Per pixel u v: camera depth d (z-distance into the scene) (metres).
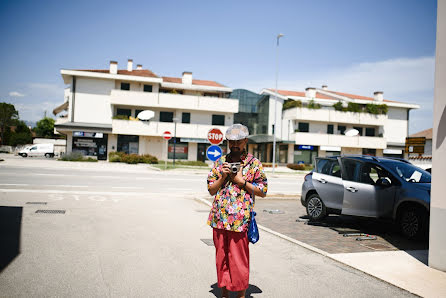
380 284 4.22
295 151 42.75
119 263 4.53
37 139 55.34
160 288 3.77
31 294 3.42
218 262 3.38
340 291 3.95
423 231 6.43
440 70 4.82
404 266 4.90
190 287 3.84
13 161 27.11
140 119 38.84
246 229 3.32
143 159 34.66
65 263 4.41
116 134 38.06
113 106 38.59
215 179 3.45
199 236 6.25
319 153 43.66
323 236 6.81
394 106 47.06
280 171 33.50
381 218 7.06
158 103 38.53
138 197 11.23
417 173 7.42
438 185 4.81
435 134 4.86
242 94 48.31
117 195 11.42
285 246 5.92
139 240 5.76
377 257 5.34
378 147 44.28
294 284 4.12
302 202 8.67
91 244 5.34
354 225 8.13
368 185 7.30
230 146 3.44
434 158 4.87
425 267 4.88
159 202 10.38
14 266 4.19
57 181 14.39
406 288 4.06
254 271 4.55
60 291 3.54
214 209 3.41
